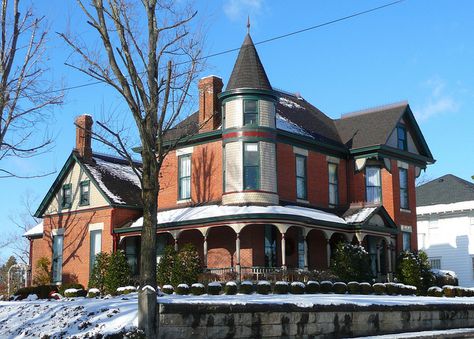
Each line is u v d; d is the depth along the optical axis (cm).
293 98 4194
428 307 2400
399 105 3997
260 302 1814
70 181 3903
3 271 6531
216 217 3055
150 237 1858
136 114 1939
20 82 2350
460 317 2581
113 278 3198
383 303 2234
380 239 3594
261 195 3183
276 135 3319
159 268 3070
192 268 2964
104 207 3650
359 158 3794
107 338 1523
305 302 1936
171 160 3631
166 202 3619
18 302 2239
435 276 3778
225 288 2716
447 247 4825
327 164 3700
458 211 4797
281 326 1830
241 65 3347
